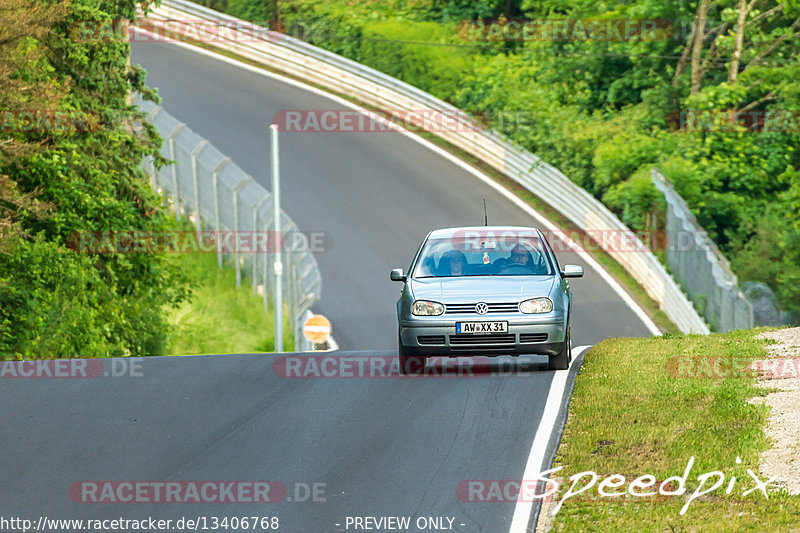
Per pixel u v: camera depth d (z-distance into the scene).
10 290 81.62
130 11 99.38
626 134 152.00
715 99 152.25
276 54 175.38
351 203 137.62
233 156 148.75
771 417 35.81
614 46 170.25
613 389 41.44
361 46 184.25
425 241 52.94
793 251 130.50
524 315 46.72
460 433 36.50
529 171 140.38
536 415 38.44
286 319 121.25
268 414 39.91
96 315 92.44
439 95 175.50
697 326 102.25
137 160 102.75
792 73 154.38
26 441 36.56
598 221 127.25
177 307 109.25
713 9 170.50
